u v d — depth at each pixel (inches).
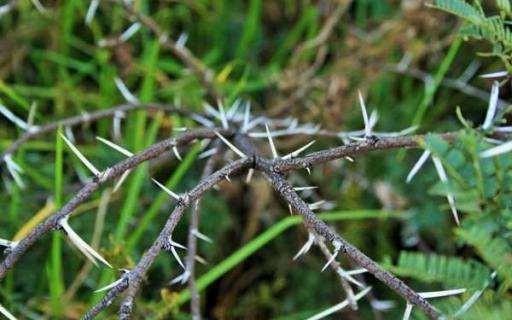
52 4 59.8
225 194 56.6
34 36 60.3
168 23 62.4
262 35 63.6
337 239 39.8
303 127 52.6
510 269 40.2
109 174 42.5
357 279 55.1
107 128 58.1
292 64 59.4
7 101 58.3
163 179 56.4
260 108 60.2
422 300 38.8
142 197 54.9
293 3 63.2
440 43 56.7
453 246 54.3
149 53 59.6
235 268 57.2
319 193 57.8
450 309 40.5
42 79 60.8
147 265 39.3
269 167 42.0
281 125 55.1
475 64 59.1
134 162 43.2
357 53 57.9
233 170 41.9
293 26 63.9
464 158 41.7
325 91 57.3
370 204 57.4
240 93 59.9
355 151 41.8
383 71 57.9
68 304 51.4
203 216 55.2
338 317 55.1
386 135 47.8
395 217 56.1
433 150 41.6
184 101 58.1
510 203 41.5
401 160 56.3
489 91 58.9
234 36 63.1
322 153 41.8
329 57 62.1
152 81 56.0
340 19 61.9
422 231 56.2
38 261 53.2
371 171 57.2
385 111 58.8
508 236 41.4
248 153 46.8
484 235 40.5
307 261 56.9
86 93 60.0
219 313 56.4
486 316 39.4
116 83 56.0
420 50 57.4
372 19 60.6
